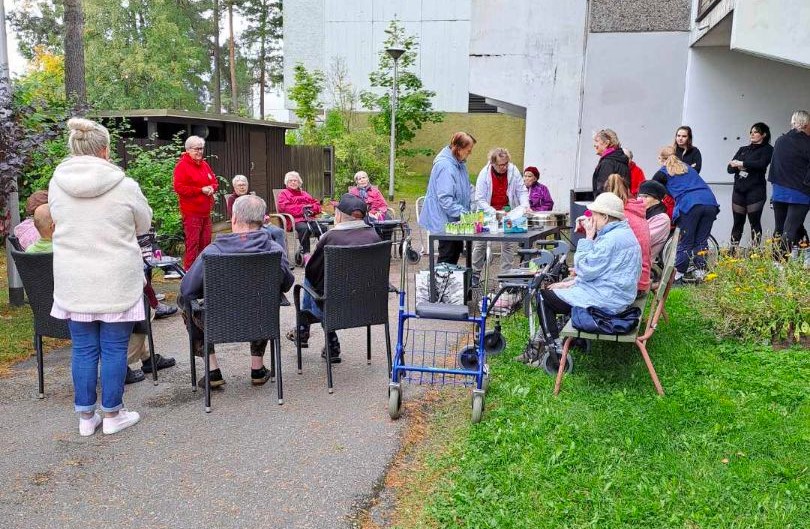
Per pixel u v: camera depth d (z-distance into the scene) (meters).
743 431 3.58
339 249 4.21
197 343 4.42
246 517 2.94
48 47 31.09
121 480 3.26
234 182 8.64
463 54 23.81
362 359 5.12
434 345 5.43
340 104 22.56
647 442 3.48
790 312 4.91
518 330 5.52
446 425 3.88
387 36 24.22
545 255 4.81
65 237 3.58
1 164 5.91
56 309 3.64
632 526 2.81
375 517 2.96
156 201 9.25
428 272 5.99
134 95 32.91
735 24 6.13
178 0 34.41
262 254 3.99
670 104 9.56
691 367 4.54
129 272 3.67
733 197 8.03
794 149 6.59
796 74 8.88
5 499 3.08
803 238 6.79
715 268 5.91
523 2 10.05
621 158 6.36
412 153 21.47
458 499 3.03
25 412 4.08
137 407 4.17
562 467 3.25
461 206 6.37
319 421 3.95
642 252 4.89
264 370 4.54
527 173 8.62
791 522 2.79
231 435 3.76
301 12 24.70
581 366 4.63
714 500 2.95
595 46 9.70
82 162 3.59
